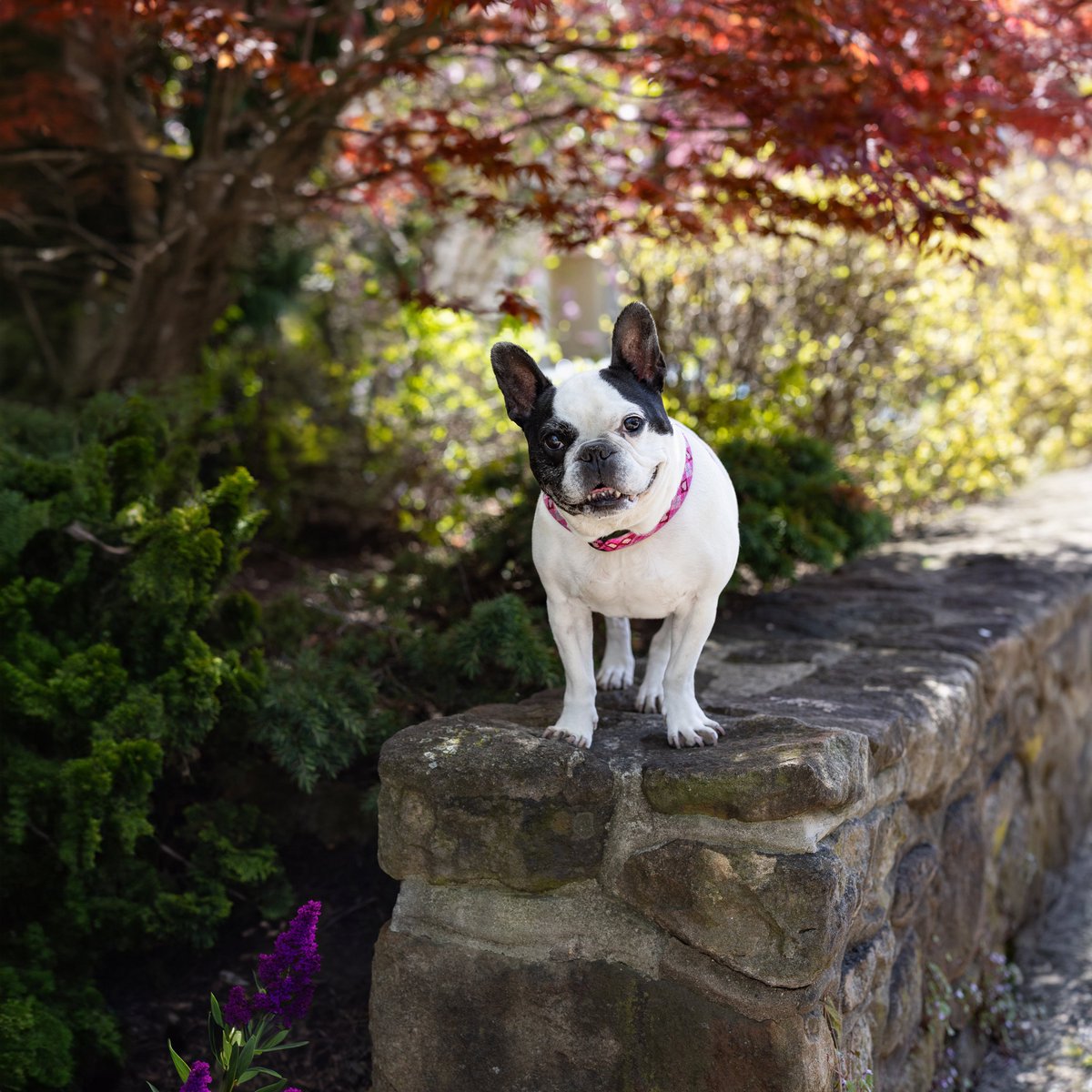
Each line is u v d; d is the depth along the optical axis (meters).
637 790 2.30
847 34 3.37
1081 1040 3.42
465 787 2.34
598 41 4.73
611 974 2.31
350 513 5.93
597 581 2.30
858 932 2.49
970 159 3.80
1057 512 6.29
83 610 3.21
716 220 5.19
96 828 2.67
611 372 2.19
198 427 5.46
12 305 6.66
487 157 4.00
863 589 4.48
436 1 3.30
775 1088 2.17
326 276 6.96
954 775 3.11
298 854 3.36
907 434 6.35
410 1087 2.44
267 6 4.85
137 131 5.54
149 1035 2.88
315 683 3.25
